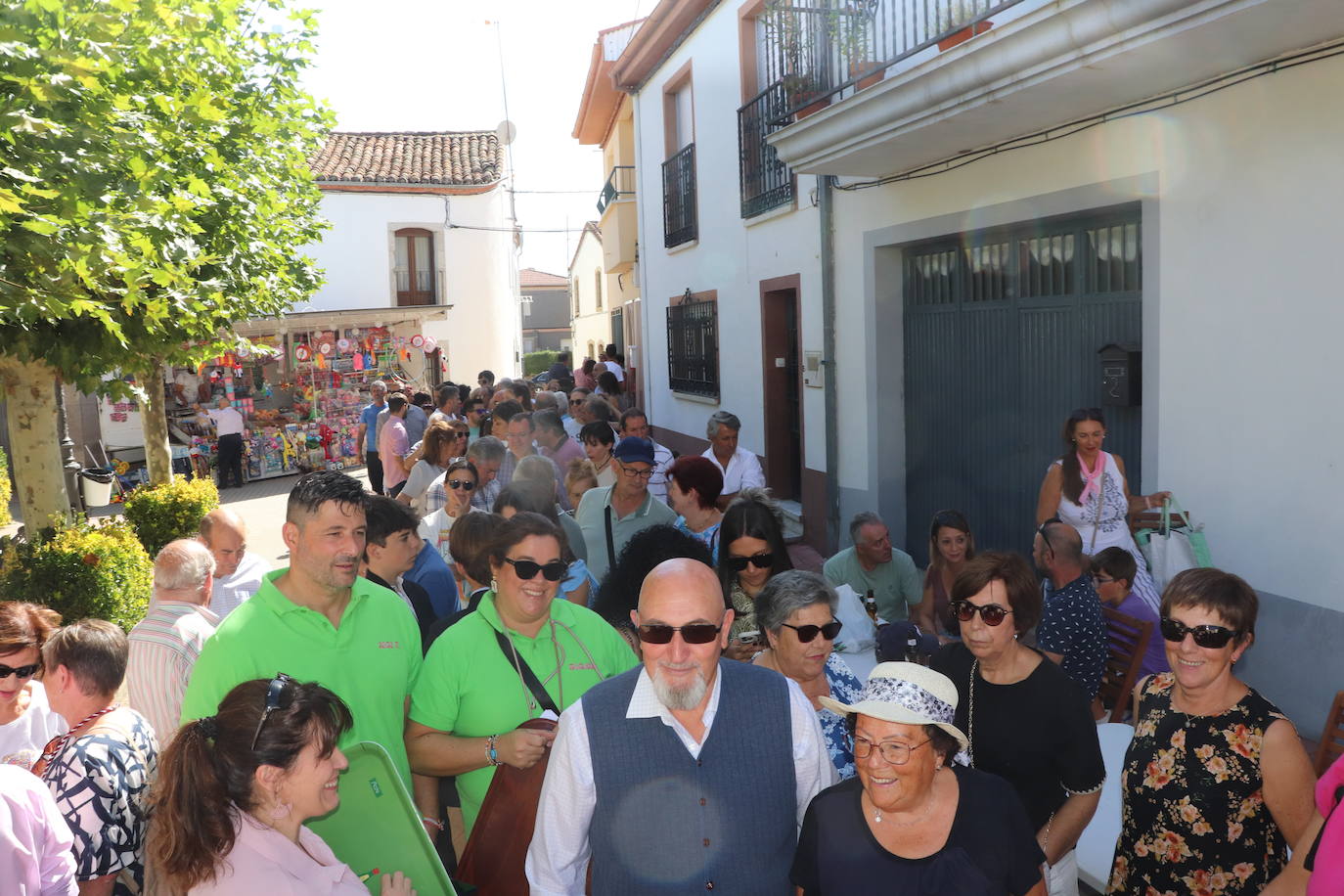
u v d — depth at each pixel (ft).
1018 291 26.73
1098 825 12.91
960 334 29.14
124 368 27.48
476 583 13.94
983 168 25.68
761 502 15.01
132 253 19.36
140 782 11.16
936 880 8.54
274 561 43.88
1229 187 19.11
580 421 38.99
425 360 93.30
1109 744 14.67
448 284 96.07
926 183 28.14
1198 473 20.45
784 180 36.58
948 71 21.04
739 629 14.67
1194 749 10.01
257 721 8.58
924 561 31.45
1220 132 19.16
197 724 8.65
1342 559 17.61
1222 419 19.79
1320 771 13.85
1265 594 19.12
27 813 9.70
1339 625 17.69
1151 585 19.20
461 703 11.63
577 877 9.76
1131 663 17.54
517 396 42.83
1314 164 17.47
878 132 24.44
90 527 29.48
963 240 28.37
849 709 8.75
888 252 31.35
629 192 61.62
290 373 79.10
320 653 11.25
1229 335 19.47
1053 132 23.26
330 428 76.38
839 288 33.27
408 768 11.66
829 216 33.30
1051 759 10.87
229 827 8.38
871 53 26.25
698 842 9.23
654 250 55.11
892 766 8.50
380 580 15.40
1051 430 25.91
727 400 44.50
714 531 18.60
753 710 9.49
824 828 8.96
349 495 11.20
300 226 39.01
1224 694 10.06
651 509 21.13
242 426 68.74
